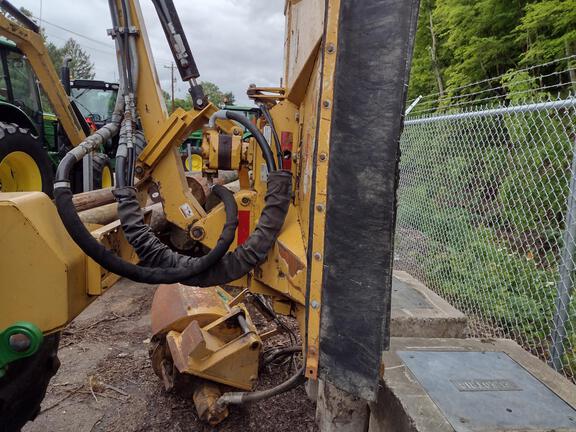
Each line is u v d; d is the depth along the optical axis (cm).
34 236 157
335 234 155
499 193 392
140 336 376
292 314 233
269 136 233
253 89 264
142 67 226
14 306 158
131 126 205
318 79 160
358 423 227
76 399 282
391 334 270
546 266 332
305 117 208
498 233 378
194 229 244
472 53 734
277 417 264
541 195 391
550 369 225
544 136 388
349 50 148
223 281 200
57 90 499
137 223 191
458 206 407
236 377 248
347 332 158
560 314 255
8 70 548
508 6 686
